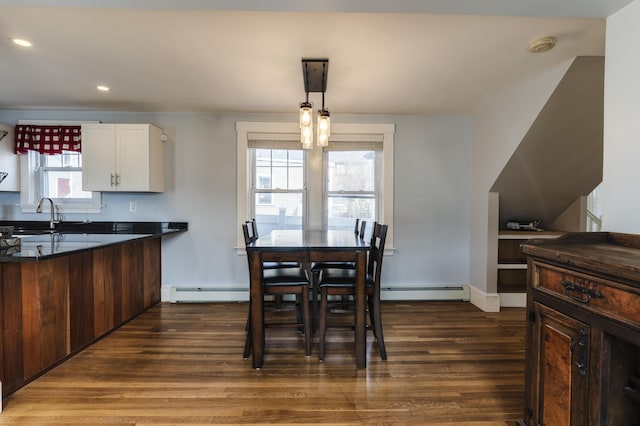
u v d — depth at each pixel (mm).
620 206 1544
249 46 2158
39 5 1452
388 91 2988
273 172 3898
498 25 1889
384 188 3807
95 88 2951
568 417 1283
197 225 3783
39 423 1693
